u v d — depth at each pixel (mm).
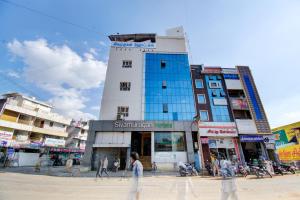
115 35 27406
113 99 22750
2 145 26938
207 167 16609
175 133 21062
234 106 23672
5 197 6648
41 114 34969
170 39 27438
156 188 9414
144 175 15852
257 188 9164
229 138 22062
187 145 20250
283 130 25922
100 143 20141
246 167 16406
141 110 22375
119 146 19734
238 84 25203
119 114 21875
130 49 26172
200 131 21859
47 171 18109
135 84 23812
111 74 24219
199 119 21703
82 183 10875
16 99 34219
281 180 12094
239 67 26375
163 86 23875
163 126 21031
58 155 30453
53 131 36969
